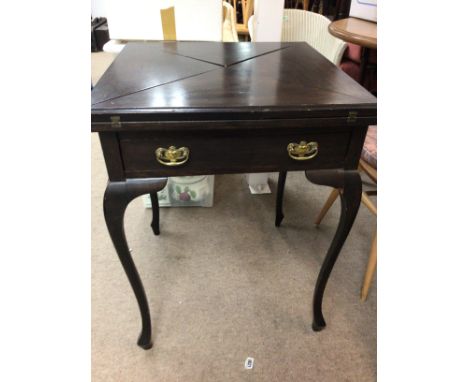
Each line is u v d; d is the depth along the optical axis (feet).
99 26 10.86
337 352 3.09
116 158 2.16
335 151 2.35
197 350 3.08
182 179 4.51
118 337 3.17
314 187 5.32
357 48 6.08
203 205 4.83
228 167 2.30
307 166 2.39
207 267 3.91
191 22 4.16
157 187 2.28
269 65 2.89
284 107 2.06
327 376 2.91
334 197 4.07
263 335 3.22
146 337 3.02
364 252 4.16
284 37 5.33
